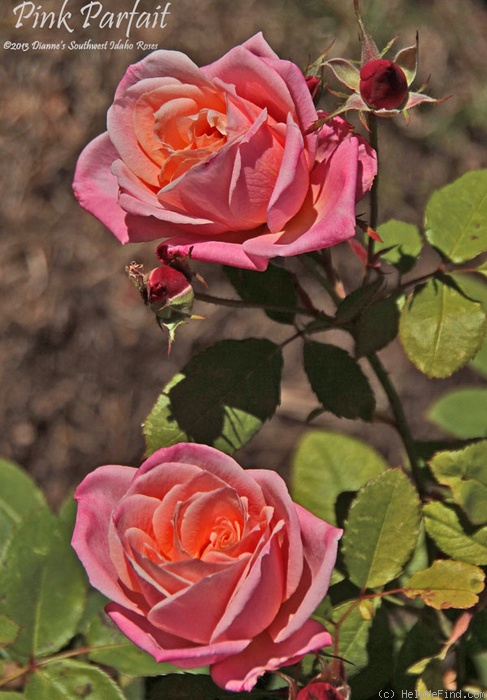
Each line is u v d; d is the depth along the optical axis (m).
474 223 0.65
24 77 2.35
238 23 2.29
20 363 2.19
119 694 0.63
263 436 2.01
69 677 0.63
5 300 2.24
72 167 2.32
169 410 0.64
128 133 0.62
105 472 0.61
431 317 0.63
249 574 0.57
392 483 0.63
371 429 2.00
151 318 2.19
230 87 0.60
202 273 2.10
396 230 0.70
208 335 2.13
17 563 0.65
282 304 0.68
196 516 0.58
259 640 0.58
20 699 0.63
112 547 0.59
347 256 2.06
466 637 0.64
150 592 0.57
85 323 2.21
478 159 2.22
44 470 2.13
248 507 0.59
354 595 0.65
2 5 2.32
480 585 0.62
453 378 2.03
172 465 0.59
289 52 2.25
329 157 0.61
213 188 0.60
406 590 0.62
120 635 0.65
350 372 0.65
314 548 0.59
